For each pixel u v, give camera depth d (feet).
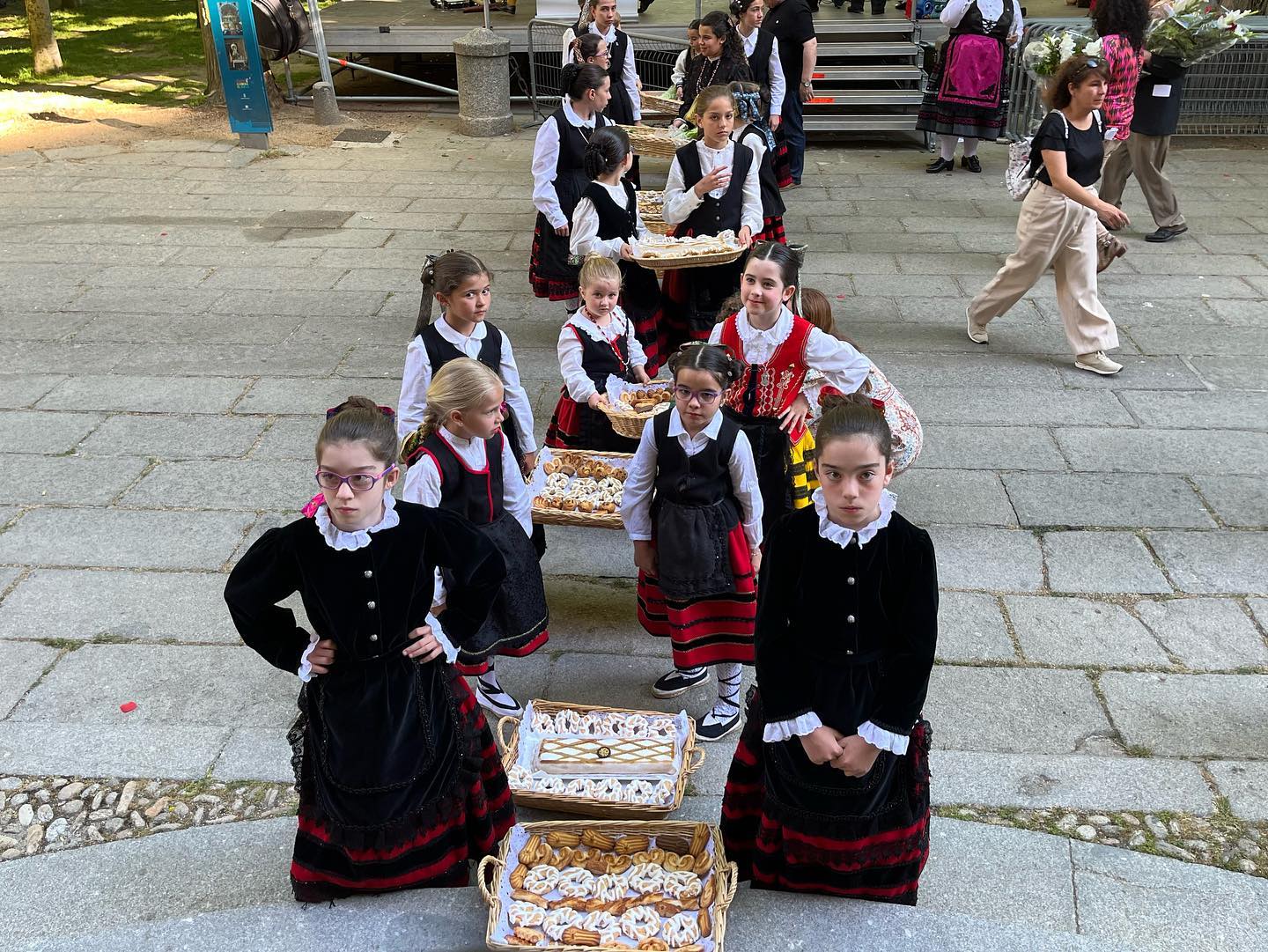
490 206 30.66
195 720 12.46
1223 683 12.87
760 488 13.12
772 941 8.59
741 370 12.99
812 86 37.09
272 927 8.88
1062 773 11.53
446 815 8.92
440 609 10.19
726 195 19.13
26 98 41.50
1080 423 19.01
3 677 13.12
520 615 11.81
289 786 11.50
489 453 11.53
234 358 21.89
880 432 7.40
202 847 10.52
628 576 15.38
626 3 38.99
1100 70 18.79
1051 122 19.49
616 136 18.20
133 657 13.51
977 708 12.54
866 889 8.91
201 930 8.90
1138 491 16.93
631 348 15.80
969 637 13.75
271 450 18.48
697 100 18.72
